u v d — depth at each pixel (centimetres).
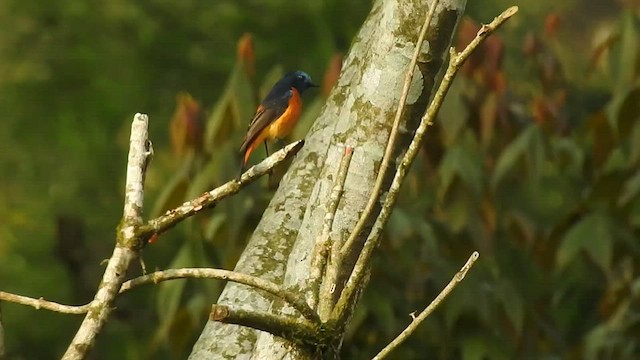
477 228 1122
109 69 2008
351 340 1083
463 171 1088
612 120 1142
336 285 566
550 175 1412
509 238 1269
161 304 1091
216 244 1102
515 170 1188
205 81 2008
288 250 735
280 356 575
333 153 629
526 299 1274
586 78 1209
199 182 1059
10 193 1952
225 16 2019
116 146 1989
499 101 1173
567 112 1401
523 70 1523
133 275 1734
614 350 1173
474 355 1064
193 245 1080
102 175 1977
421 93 633
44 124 1989
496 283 1102
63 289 1878
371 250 523
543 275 1304
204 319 1130
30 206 1939
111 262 502
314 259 536
